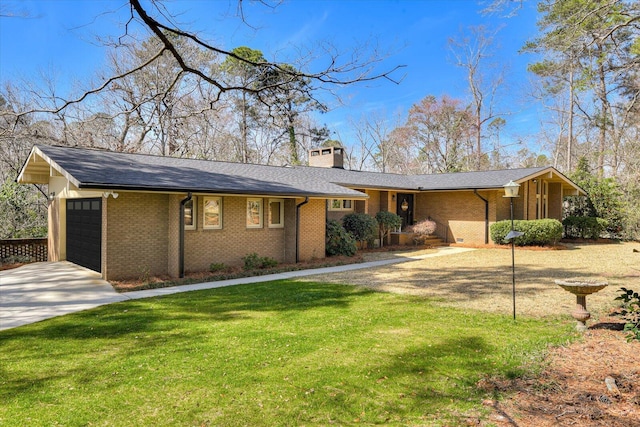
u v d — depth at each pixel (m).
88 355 4.86
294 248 12.66
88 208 11.20
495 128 37.69
